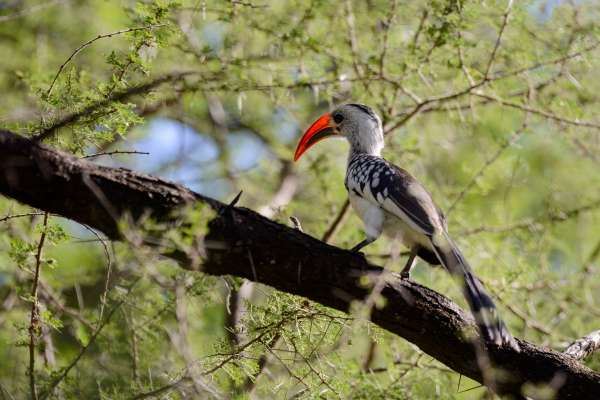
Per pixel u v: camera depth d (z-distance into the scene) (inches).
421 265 499.8
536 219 521.0
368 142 457.7
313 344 339.6
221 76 446.3
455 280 332.8
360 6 502.6
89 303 494.9
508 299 468.8
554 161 609.3
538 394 312.8
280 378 354.9
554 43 479.2
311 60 471.2
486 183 515.5
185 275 367.9
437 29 438.0
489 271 481.1
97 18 597.3
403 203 364.2
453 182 566.9
